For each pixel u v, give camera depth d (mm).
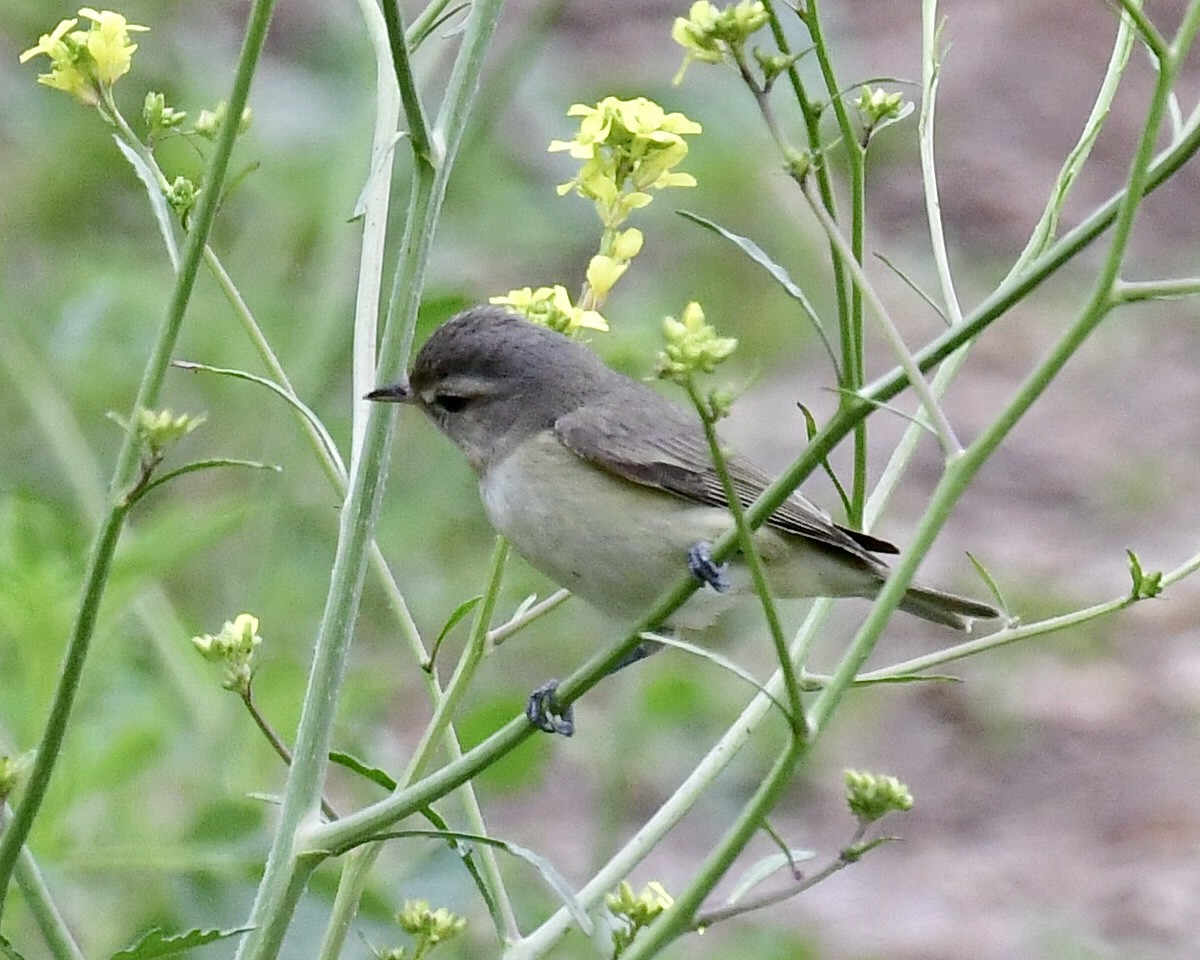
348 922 6699
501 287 17844
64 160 14602
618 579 7930
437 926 6953
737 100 17250
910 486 20031
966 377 22578
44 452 12859
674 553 7812
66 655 5648
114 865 8492
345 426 12336
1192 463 20938
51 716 5656
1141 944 13773
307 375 11055
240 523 11945
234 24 18094
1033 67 28141
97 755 8609
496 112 12984
